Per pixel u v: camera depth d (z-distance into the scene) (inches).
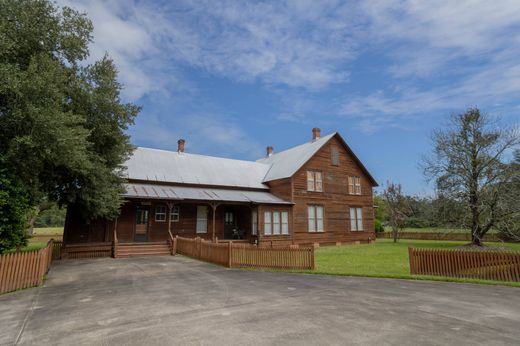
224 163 1133.1
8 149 406.0
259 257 537.0
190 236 914.1
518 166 938.7
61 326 237.0
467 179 977.5
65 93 515.5
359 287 374.9
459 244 1136.2
